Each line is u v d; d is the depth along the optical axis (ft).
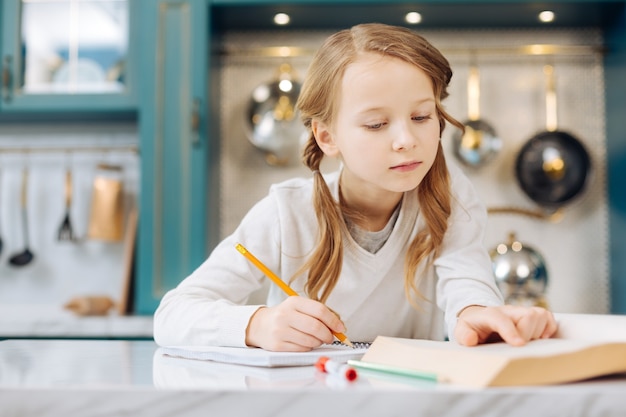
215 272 3.78
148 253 8.16
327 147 3.59
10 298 9.34
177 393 1.67
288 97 9.18
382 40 3.15
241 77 9.46
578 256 9.11
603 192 9.16
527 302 8.18
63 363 2.63
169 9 8.46
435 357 2.15
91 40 8.77
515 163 9.01
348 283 3.87
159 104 8.34
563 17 8.88
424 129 3.13
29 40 8.77
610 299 8.97
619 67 8.55
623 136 8.47
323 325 2.88
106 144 9.52
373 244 3.88
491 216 9.13
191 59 8.37
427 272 3.96
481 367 1.87
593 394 1.61
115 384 1.85
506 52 9.07
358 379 2.03
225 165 9.41
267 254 3.88
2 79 8.67
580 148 8.93
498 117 9.29
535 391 1.63
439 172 3.70
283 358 2.47
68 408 1.71
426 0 8.32
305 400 1.63
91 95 8.62
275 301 4.17
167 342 3.44
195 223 8.17
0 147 9.50
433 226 3.74
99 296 8.71
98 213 9.01
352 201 3.83
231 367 2.46
